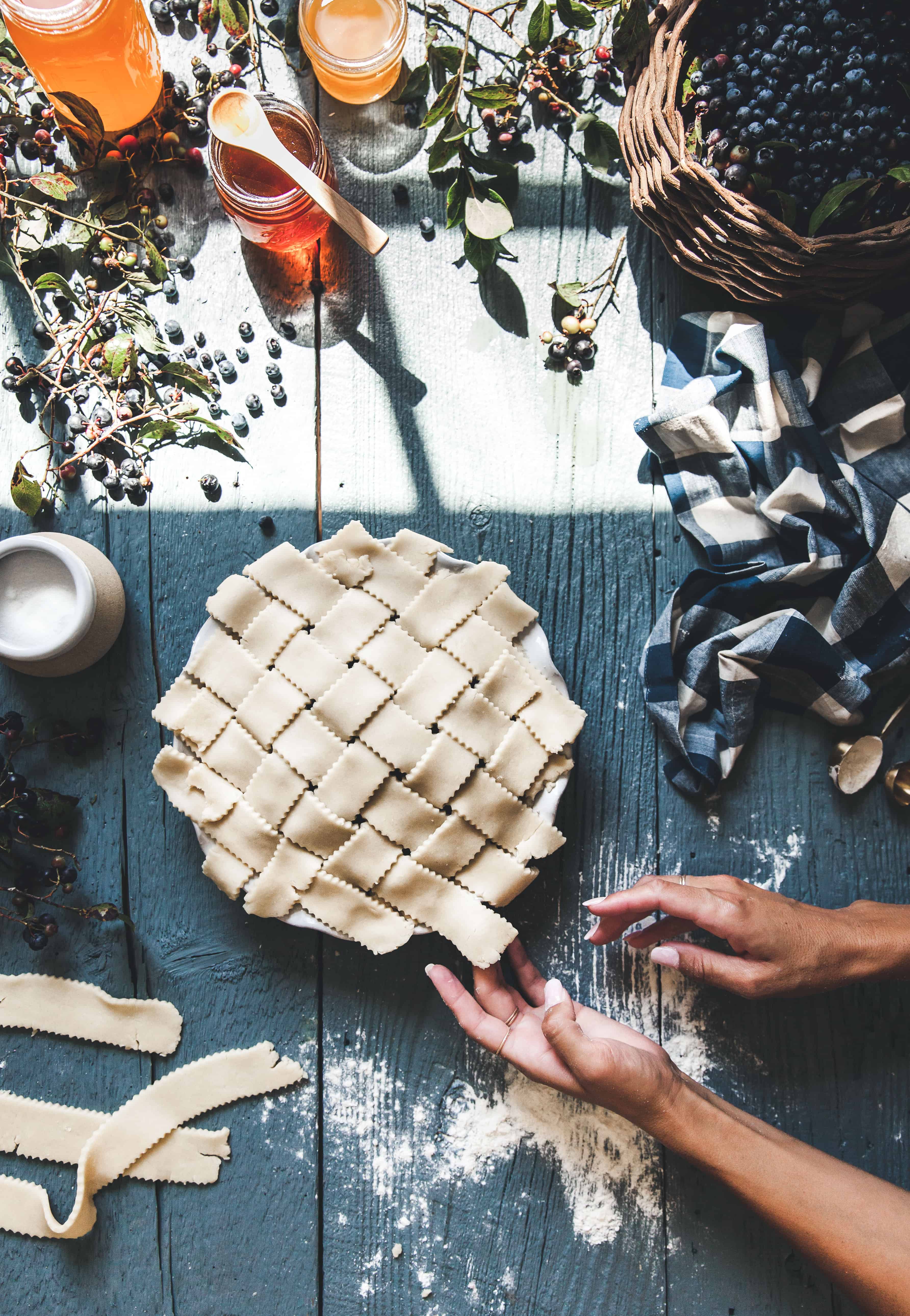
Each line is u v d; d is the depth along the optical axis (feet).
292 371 3.48
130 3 3.00
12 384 3.46
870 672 3.30
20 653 3.04
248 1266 3.40
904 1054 3.40
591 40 3.43
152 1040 3.39
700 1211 3.36
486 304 3.46
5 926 3.44
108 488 3.46
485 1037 3.09
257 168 3.22
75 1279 3.40
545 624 3.45
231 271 3.48
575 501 3.45
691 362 3.39
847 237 2.76
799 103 2.87
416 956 3.41
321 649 3.09
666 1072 2.93
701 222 2.95
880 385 3.31
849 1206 2.82
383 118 3.47
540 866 3.41
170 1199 3.42
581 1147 3.39
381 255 3.47
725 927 2.93
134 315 3.36
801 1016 3.40
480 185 3.32
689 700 3.33
